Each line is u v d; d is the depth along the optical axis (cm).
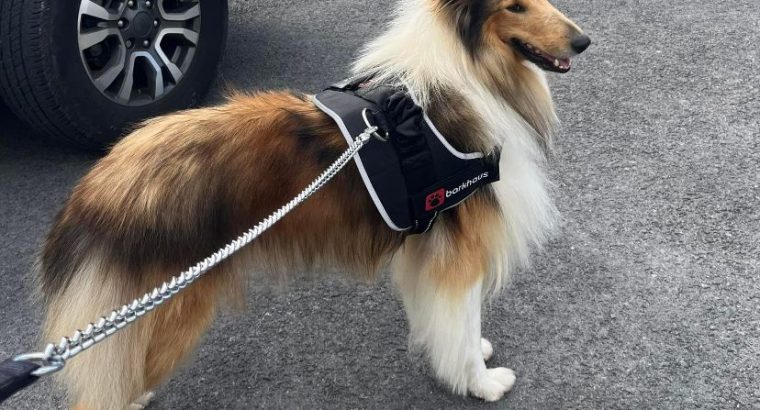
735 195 214
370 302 191
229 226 139
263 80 282
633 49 288
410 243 160
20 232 215
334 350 180
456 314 158
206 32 257
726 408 160
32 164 245
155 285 134
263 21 330
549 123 167
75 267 137
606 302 185
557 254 199
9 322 187
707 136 238
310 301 192
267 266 150
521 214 161
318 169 144
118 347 138
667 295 186
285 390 171
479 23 147
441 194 146
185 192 136
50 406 168
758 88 260
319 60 294
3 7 214
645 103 256
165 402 169
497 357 175
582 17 315
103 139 241
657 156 231
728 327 177
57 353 101
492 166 150
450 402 167
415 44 150
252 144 141
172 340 141
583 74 275
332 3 344
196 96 261
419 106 144
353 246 154
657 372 168
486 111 150
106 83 236
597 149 236
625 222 208
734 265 192
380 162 141
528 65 157
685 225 205
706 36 294
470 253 156
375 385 171
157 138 142
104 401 141
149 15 240
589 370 170
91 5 225
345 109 144
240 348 181
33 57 217
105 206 136
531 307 186
